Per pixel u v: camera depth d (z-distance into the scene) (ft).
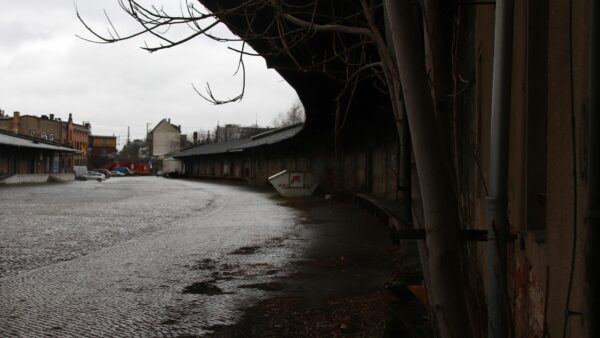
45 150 196.03
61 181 194.08
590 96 4.94
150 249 36.76
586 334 4.98
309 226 49.78
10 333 18.01
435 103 7.68
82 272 28.60
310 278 26.35
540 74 9.61
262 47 22.91
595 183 4.90
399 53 6.19
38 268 29.68
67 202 85.71
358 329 17.53
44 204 80.43
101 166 371.76
